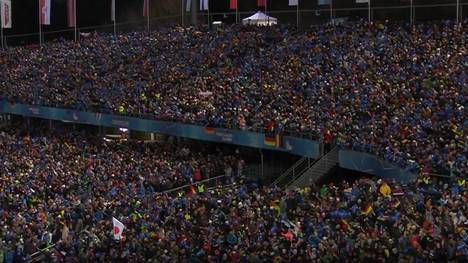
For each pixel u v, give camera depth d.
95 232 47.25
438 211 39.84
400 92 66.44
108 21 130.38
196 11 115.75
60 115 95.44
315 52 84.56
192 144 81.81
